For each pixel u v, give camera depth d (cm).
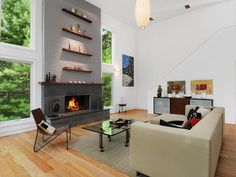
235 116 532
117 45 758
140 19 293
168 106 643
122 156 282
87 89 579
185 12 695
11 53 402
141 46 855
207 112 318
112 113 721
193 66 623
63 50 505
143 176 216
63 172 228
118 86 765
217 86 568
